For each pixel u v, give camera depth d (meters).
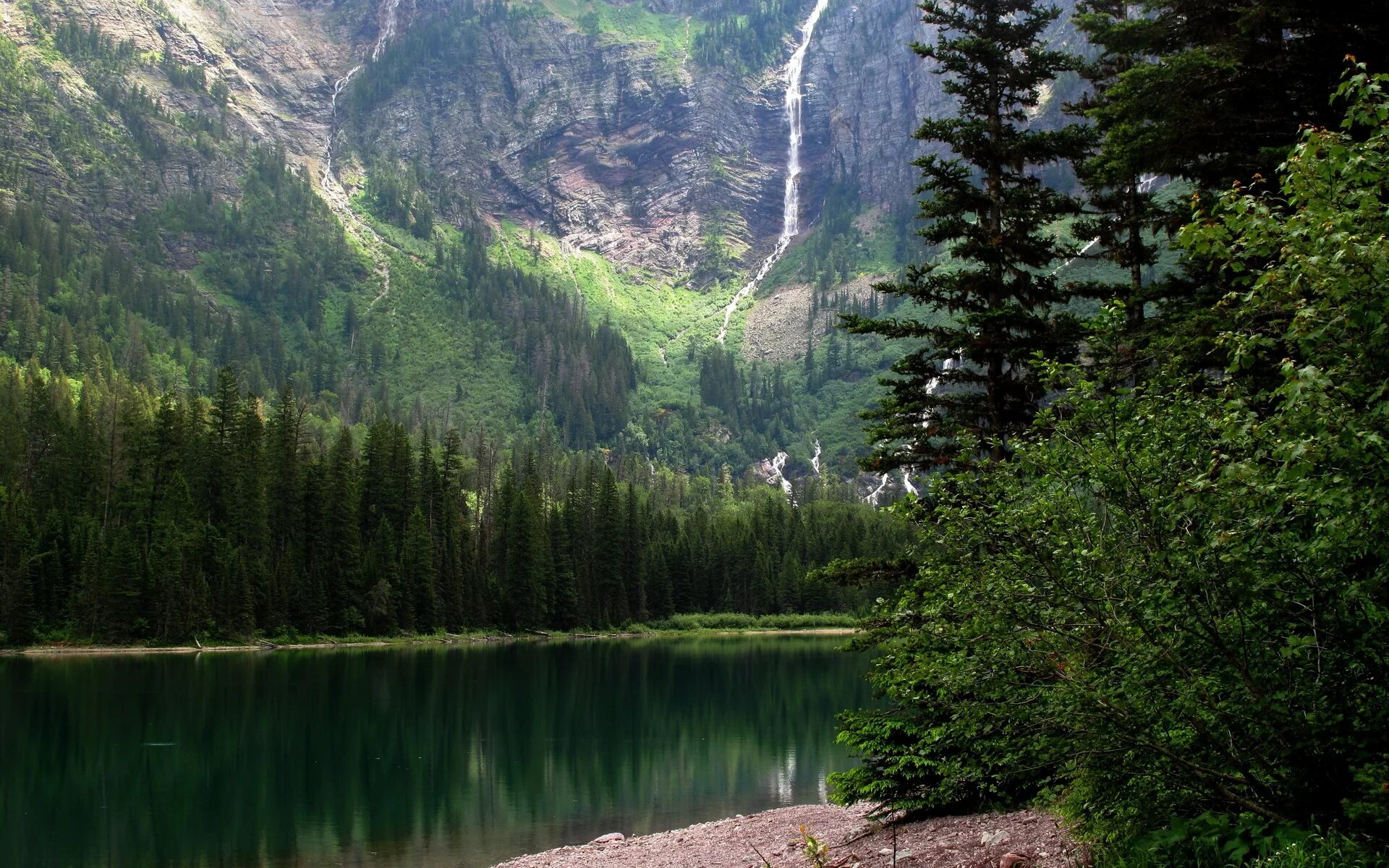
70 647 86.69
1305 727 8.66
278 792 35.44
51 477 102.00
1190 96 17.12
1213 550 8.66
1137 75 17.09
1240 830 9.23
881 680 13.41
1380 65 15.15
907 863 16.16
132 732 46.28
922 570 11.21
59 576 90.88
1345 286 7.77
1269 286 8.66
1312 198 8.56
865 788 18.39
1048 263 21.25
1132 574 9.07
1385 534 7.80
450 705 57.59
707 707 58.03
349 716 52.59
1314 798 8.95
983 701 10.48
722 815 31.47
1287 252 8.29
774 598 145.50
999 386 20.28
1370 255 7.60
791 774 38.59
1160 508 8.91
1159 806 10.12
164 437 101.19
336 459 107.69
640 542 140.25
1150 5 19.17
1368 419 7.62
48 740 43.81
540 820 31.20
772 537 156.50
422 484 120.69
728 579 145.62
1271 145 16.89
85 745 43.00
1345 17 15.30
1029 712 9.95
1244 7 17.62
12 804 33.19
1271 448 8.41
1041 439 10.26
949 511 10.50
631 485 143.75
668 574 139.12
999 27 21.80
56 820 31.30
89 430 105.38
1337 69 15.58
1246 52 16.48
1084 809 11.95
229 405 105.88
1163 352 13.50
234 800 34.16
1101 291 20.34
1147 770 9.75
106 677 67.44
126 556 90.44
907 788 18.70
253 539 101.81
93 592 89.56
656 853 24.33
